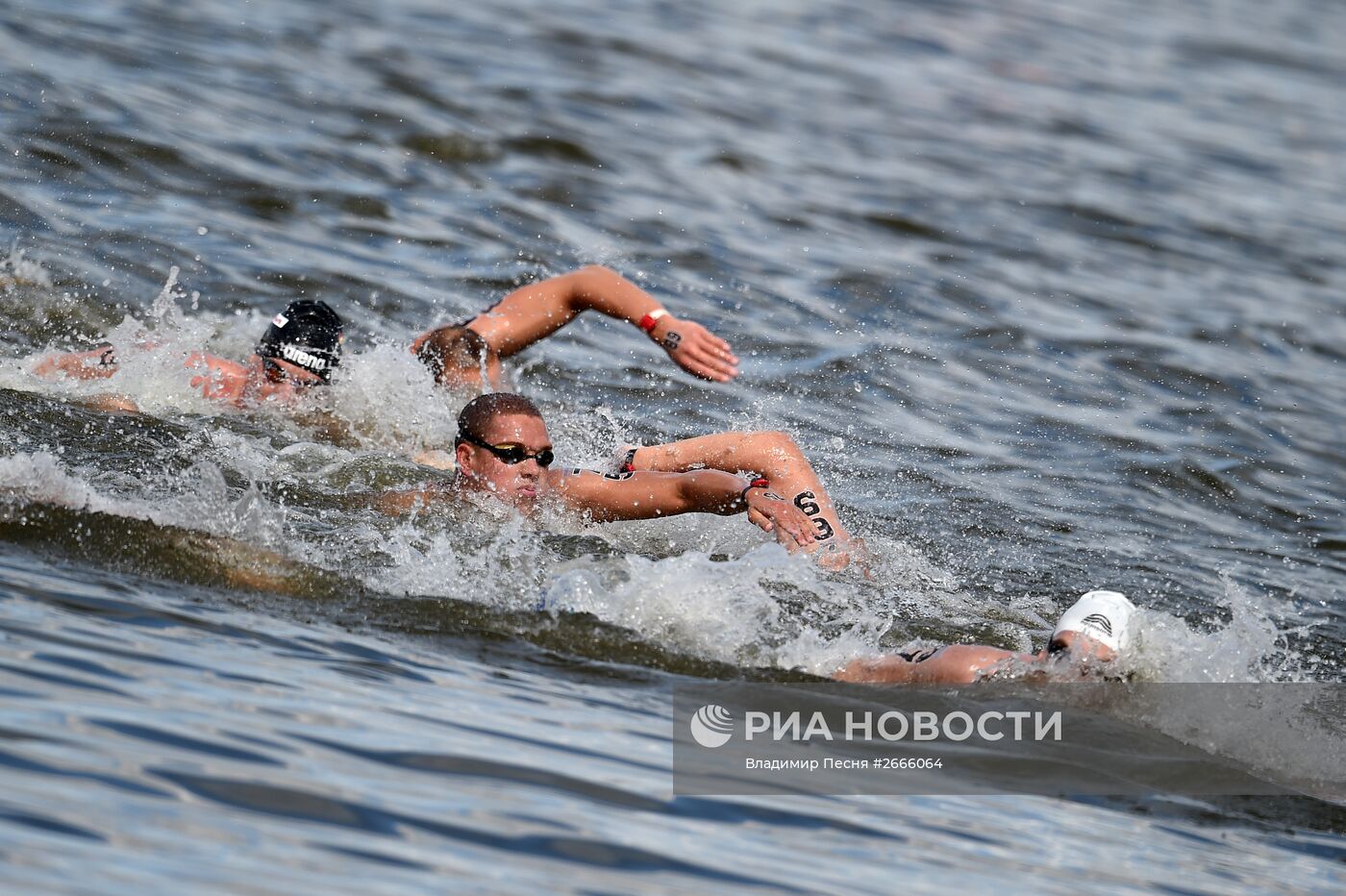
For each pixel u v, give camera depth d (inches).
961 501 1176.8
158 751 531.5
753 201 2046.0
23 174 1560.0
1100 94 3260.3
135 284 1371.8
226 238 1534.2
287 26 2364.7
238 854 464.8
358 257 1568.7
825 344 1566.2
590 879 490.0
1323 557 1179.9
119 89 1861.5
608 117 2277.3
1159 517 1221.7
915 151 2491.4
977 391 1504.7
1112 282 1990.7
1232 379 1667.1
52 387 1056.2
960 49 3462.1
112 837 460.1
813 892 506.9
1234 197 2564.0
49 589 695.7
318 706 609.3
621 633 794.8
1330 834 658.8
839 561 951.0
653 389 1366.9
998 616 919.7
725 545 979.9
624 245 1763.0
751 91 2652.6
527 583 841.5
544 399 1302.9
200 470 922.1
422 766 563.8
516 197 1859.0
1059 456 1347.2
